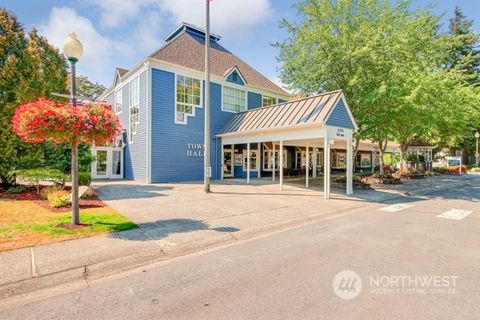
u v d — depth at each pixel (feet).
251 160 71.20
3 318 9.80
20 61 35.47
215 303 10.75
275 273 13.58
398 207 32.45
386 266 14.40
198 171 58.49
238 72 64.85
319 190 45.44
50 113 18.33
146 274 13.66
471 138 123.03
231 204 31.60
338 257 15.76
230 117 63.67
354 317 9.68
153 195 36.55
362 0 44.96
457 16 127.24
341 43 44.04
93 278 13.25
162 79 53.57
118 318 9.77
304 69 48.37
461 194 44.16
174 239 18.48
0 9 35.47
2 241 16.93
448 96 53.57
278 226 23.49
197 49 65.92
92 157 42.11
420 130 52.31
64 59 40.27
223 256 16.17
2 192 34.91
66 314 10.06
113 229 20.11
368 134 49.78
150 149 51.90
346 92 47.29
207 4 39.58
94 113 20.02
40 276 12.71
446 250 16.93
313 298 11.07
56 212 24.52
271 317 9.71
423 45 47.19
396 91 43.37
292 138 43.37
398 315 9.82
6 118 33.76
